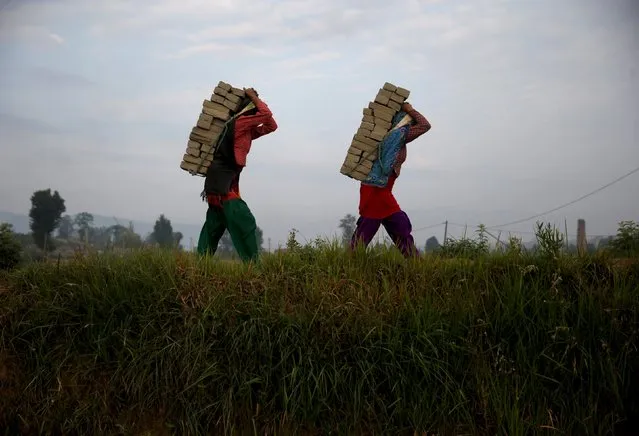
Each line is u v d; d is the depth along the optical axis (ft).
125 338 21.93
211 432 20.70
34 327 22.66
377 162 27.09
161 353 21.56
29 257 26.30
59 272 24.79
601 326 21.52
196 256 26.07
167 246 26.55
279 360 21.50
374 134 27.07
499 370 20.90
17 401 21.63
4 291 24.38
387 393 21.03
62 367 22.08
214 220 27.30
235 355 21.56
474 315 22.21
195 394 20.99
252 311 22.40
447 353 21.33
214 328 21.95
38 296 23.67
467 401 20.44
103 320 22.72
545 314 22.03
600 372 20.94
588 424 19.99
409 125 27.53
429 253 27.30
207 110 26.68
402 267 25.18
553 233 24.85
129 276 23.71
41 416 21.20
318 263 25.29
